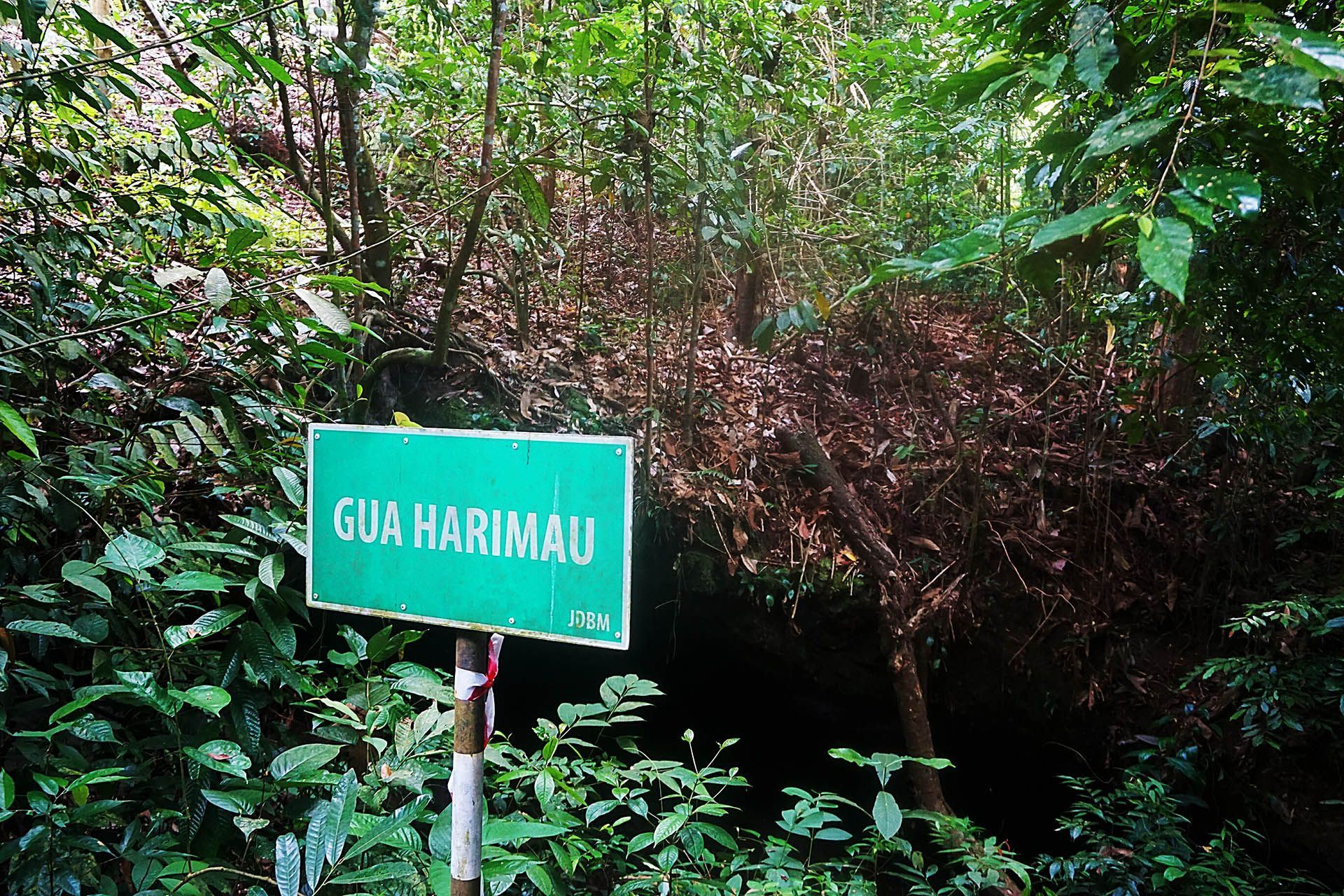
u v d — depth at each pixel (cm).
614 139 325
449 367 366
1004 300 378
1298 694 294
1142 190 112
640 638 364
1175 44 112
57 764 155
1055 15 127
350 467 119
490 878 144
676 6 304
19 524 185
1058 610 355
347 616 317
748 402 391
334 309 193
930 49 319
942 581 358
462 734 110
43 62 214
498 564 109
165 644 177
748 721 381
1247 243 182
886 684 353
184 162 237
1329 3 125
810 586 345
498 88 310
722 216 326
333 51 266
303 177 332
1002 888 241
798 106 337
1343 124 159
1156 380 365
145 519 201
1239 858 273
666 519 348
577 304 429
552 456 106
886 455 383
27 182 211
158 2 303
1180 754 319
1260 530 357
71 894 137
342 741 181
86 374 244
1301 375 245
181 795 173
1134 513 370
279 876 133
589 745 193
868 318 415
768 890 175
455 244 418
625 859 207
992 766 376
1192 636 358
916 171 386
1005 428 393
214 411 216
